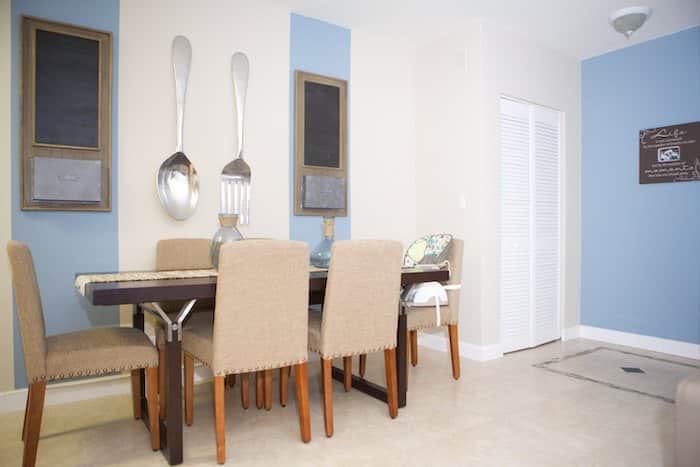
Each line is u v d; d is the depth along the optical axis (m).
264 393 2.47
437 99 3.69
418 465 1.81
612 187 3.91
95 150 2.51
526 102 3.70
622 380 2.88
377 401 2.53
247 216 3.01
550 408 2.41
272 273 1.86
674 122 3.54
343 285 2.07
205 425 2.21
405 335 2.45
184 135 2.81
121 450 1.95
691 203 3.45
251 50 3.06
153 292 1.74
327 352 2.07
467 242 3.43
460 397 2.57
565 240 4.00
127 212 2.63
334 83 3.41
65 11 2.46
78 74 2.46
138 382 2.26
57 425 2.20
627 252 3.82
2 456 1.87
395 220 3.78
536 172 3.78
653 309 3.65
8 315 2.36
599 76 4.00
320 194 3.30
